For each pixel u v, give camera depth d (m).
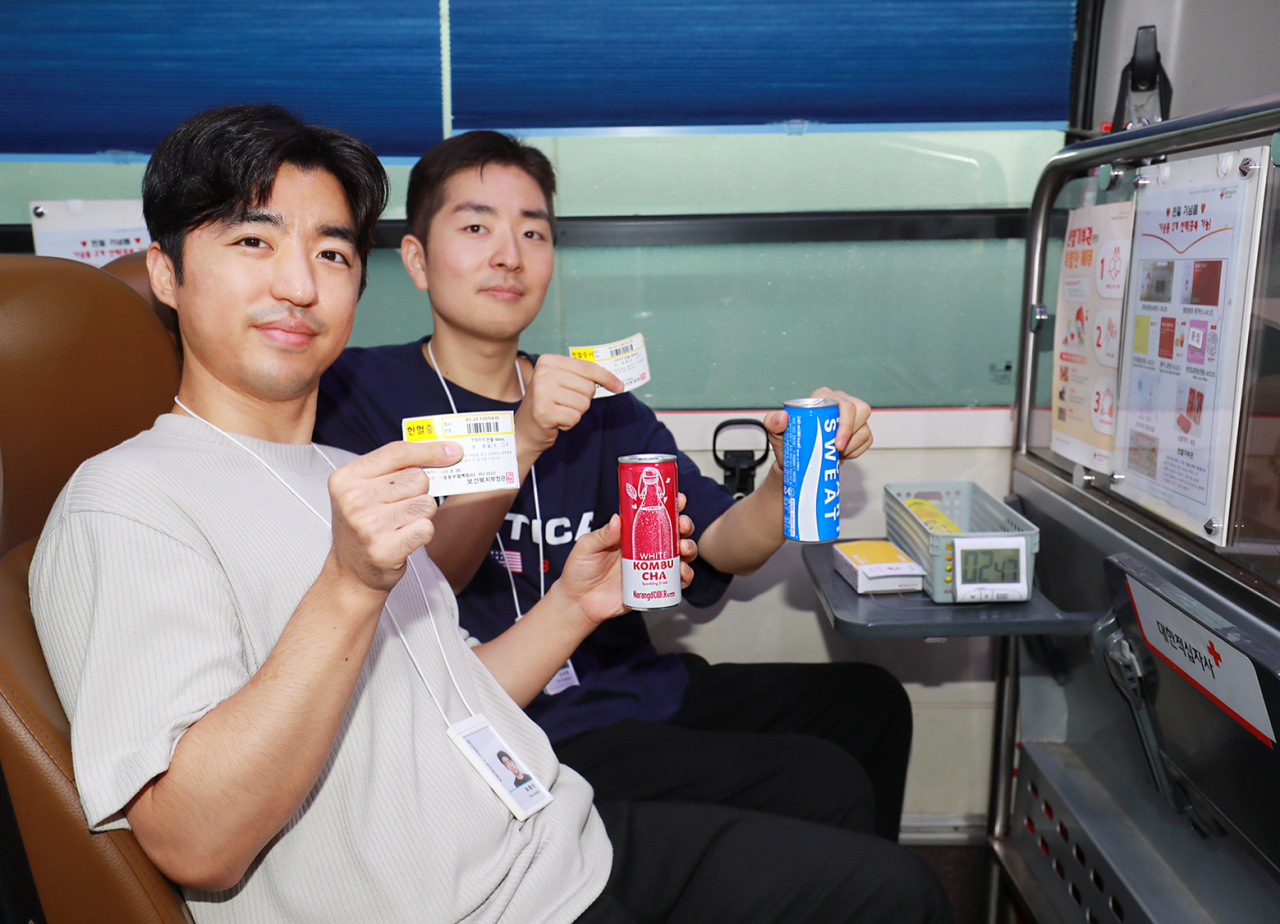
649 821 1.11
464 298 1.38
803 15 1.68
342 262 0.94
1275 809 0.99
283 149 0.88
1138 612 1.14
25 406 0.91
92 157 1.75
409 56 1.70
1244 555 1.08
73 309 0.98
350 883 0.82
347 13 1.68
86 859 0.75
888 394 1.86
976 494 1.60
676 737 1.37
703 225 1.76
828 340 1.83
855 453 1.23
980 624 1.26
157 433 0.90
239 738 0.69
